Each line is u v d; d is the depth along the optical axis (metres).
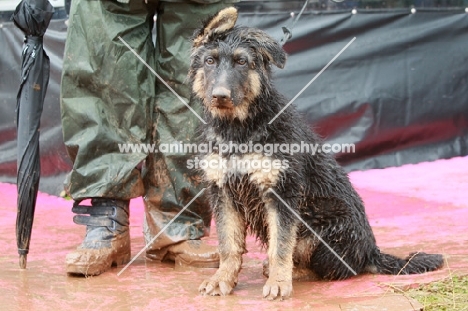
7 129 8.27
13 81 8.14
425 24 8.33
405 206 6.22
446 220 5.54
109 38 4.22
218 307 3.51
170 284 4.00
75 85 4.34
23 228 4.27
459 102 8.48
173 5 4.34
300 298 3.66
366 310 3.33
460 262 4.22
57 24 7.73
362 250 4.14
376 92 8.28
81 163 4.30
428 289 3.70
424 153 8.51
